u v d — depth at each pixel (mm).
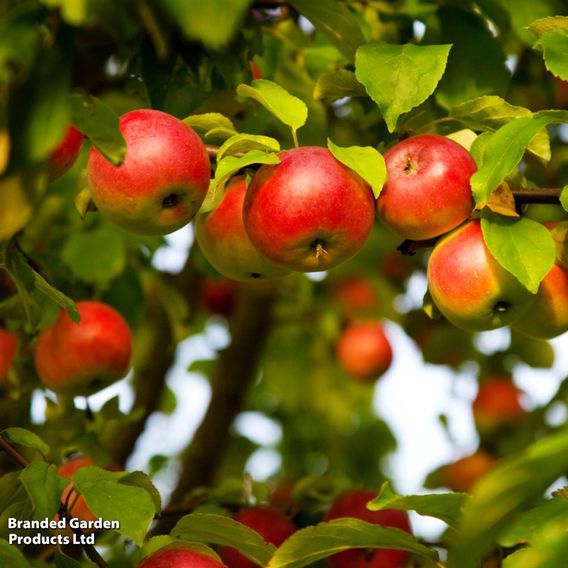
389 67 2213
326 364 3527
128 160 2166
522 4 2367
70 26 2084
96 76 2379
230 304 3059
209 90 2305
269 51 2471
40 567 2268
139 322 2633
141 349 2908
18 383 2451
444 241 2197
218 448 2895
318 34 2543
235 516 2398
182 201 2189
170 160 2170
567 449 1963
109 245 2576
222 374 2957
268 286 3025
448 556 2139
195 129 2234
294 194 2158
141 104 2396
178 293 2691
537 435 2717
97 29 2271
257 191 2172
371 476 3561
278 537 2359
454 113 2230
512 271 2146
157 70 2295
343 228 2168
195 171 2180
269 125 2420
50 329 2432
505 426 2779
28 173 2084
